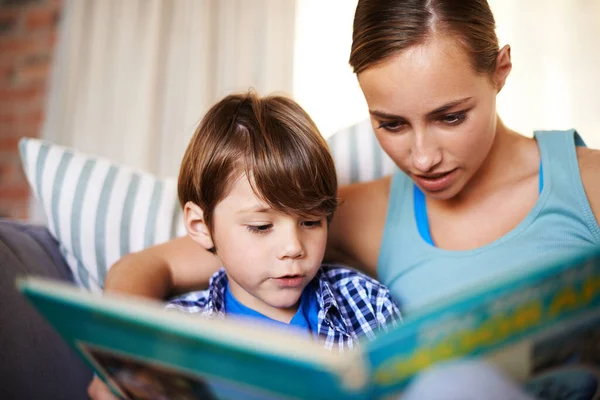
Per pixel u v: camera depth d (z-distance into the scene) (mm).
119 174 1132
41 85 2809
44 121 2768
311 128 949
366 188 1080
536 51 2172
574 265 414
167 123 2582
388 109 748
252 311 921
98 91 2652
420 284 916
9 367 786
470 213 936
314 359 381
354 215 1047
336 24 2402
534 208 871
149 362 493
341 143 1206
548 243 848
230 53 2537
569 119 2137
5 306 820
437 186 794
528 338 434
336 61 2395
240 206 854
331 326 929
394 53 714
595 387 523
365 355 388
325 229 904
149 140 2537
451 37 706
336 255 1087
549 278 412
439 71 706
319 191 890
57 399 851
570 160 877
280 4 2463
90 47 2705
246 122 911
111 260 1065
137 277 898
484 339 424
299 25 2436
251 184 845
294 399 431
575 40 2137
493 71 762
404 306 927
